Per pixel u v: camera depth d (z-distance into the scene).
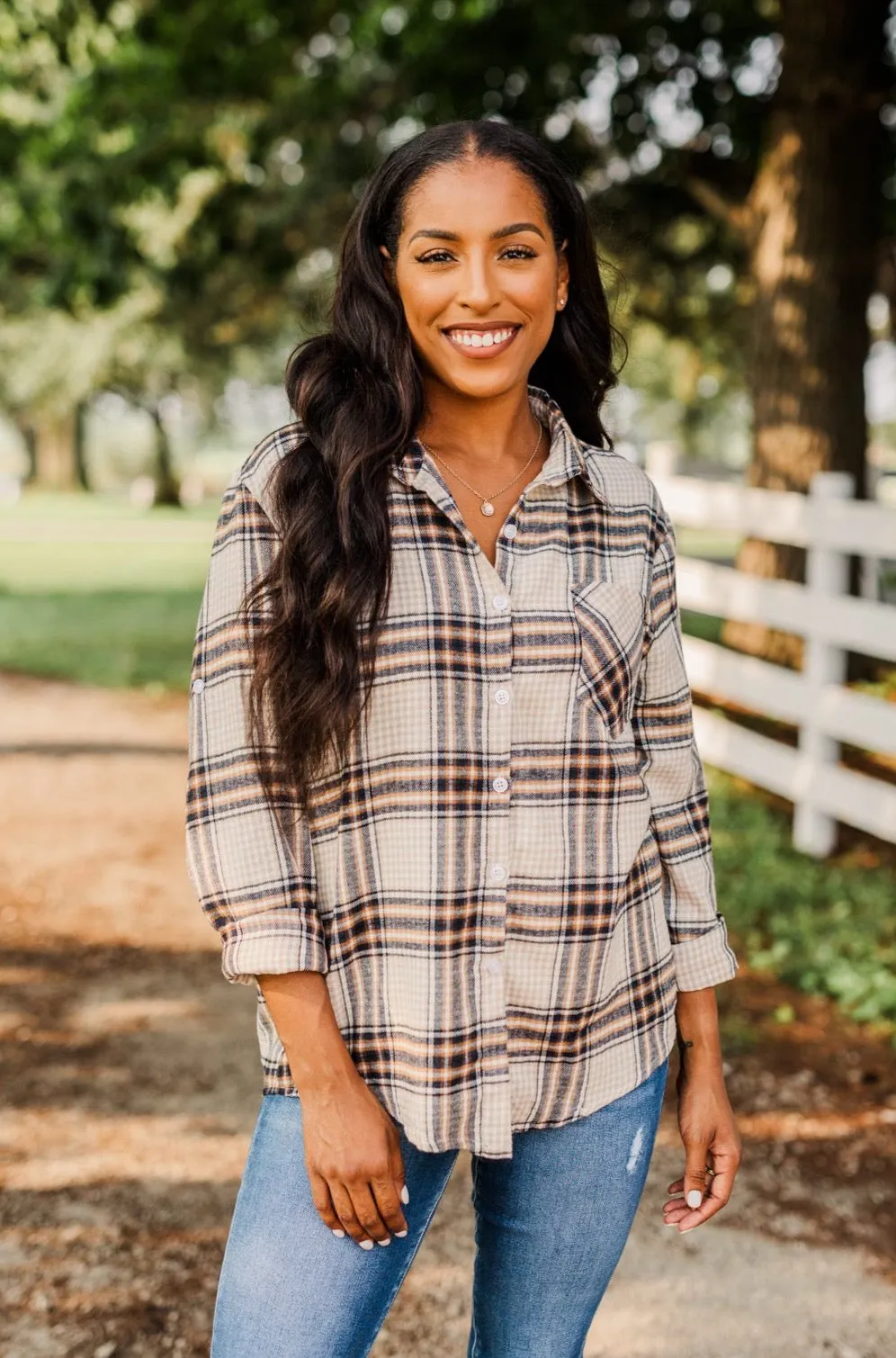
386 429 1.51
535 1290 1.64
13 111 11.68
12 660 11.20
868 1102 3.68
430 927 1.49
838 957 4.52
